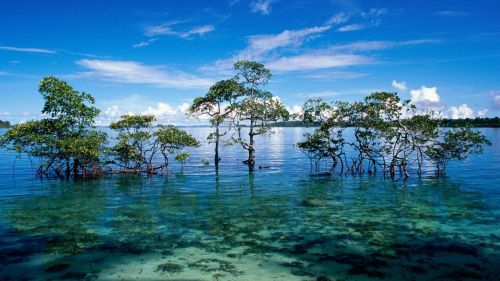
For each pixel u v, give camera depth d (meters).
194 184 27.80
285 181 29.12
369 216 17.70
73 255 12.51
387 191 24.39
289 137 120.81
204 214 18.30
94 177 31.30
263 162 43.91
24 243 13.77
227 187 26.36
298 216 17.81
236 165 41.00
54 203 20.94
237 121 38.50
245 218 17.48
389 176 31.41
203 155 54.91
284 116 37.59
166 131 33.81
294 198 22.23
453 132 28.95
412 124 30.05
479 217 17.23
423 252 12.61
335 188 25.72
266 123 38.88
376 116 30.08
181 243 13.82
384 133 30.42
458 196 22.34
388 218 17.28
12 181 29.41
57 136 29.73
